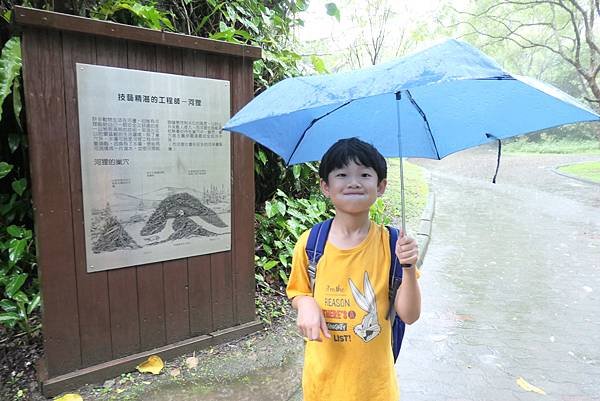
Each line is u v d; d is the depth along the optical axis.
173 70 2.55
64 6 2.98
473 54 1.01
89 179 2.33
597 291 4.34
